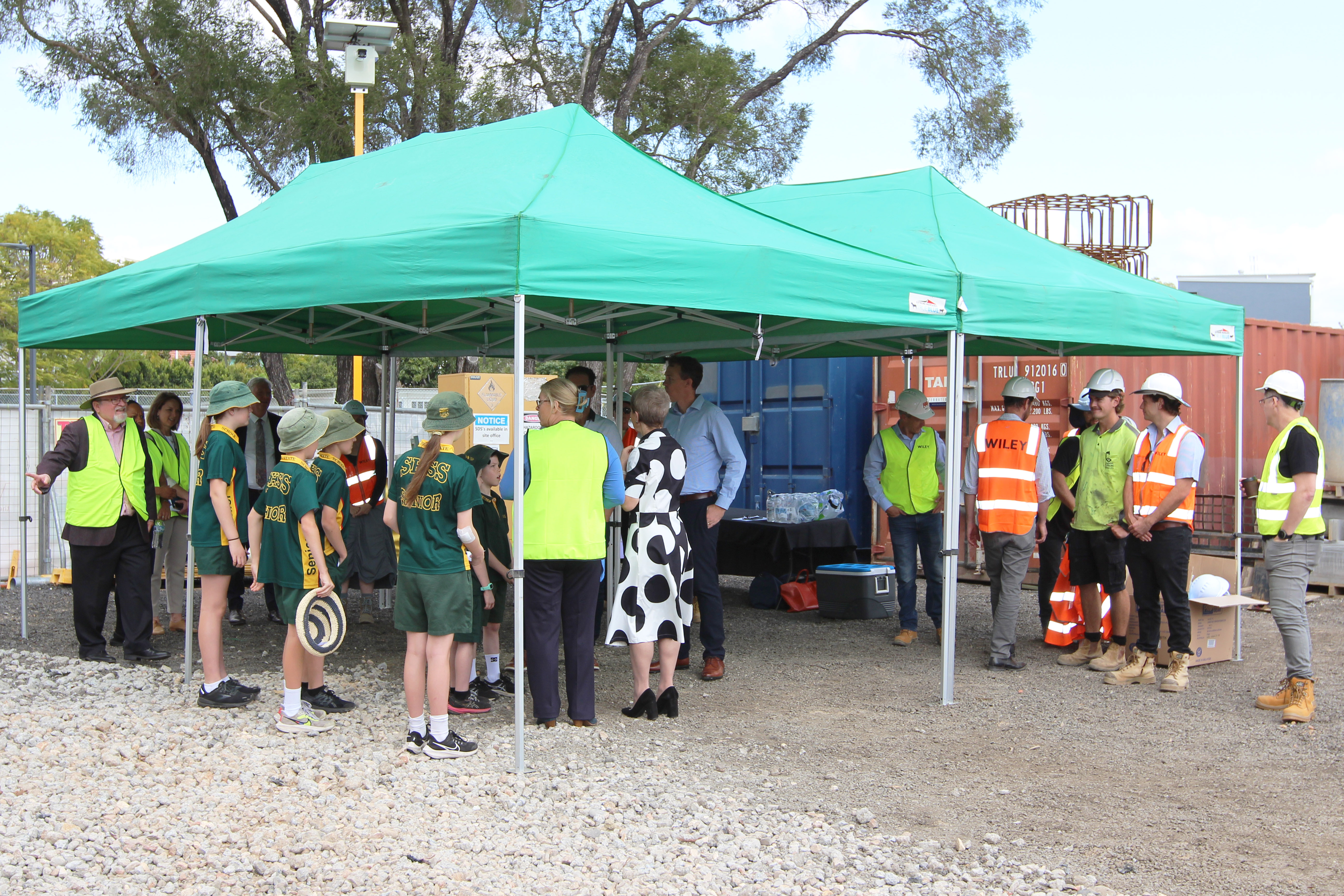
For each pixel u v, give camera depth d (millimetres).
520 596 4875
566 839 4062
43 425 12234
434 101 16219
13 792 4480
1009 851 4102
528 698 6426
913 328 6398
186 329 8258
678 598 5926
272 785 4633
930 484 8234
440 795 4559
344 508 5809
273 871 3709
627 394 19094
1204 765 5227
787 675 7176
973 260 7098
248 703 6004
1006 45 21141
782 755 5328
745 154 21047
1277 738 5699
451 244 5098
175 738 5273
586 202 5625
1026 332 6719
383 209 5949
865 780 4957
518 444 4949
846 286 5957
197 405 6172
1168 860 4031
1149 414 6820
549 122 6668
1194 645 7406
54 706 5938
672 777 4883
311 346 9664
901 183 8648
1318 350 12781
